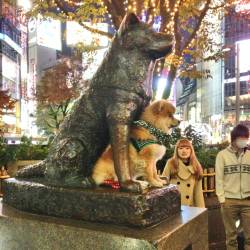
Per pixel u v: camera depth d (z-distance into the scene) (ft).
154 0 25.98
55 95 58.23
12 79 135.23
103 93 7.47
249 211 15.79
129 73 7.28
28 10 30.91
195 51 33.24
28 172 8.69
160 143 7.80
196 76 33.76
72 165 7.58
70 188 7.34
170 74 27.61
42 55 144.05
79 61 60.44
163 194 7.25
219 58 34.01
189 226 7.20
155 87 25.12
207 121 178.60
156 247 5.99
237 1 31.96
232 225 16.30
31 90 102.22
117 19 25.77
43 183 7.83
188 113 194.08
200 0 30.19
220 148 30.58
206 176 21.74
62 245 6.87
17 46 139.54
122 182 7.04
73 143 7.63
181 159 16.03
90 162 7.77
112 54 7.49
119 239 6.29
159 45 7.21
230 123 149.69
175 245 6.56
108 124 7.33
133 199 6.56
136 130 7.65
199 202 15.96
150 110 7.87
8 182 8.48
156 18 28.73
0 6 40.47
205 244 8.06
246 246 16.02
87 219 6.99
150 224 6.72
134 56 7.30
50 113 52.95
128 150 7.29
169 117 7.92
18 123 117.91
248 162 16.01
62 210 7.28
